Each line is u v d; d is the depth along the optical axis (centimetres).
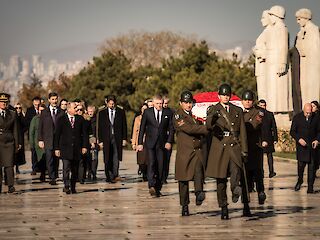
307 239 1530
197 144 1833
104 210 1995
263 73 4312
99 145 2856
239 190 1745
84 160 2786
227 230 1642
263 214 1883
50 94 2836
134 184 2772
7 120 2447
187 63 7225
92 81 8044
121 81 7975
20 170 3578
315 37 4047
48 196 2361
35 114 3164
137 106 7025
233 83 6406
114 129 2842
